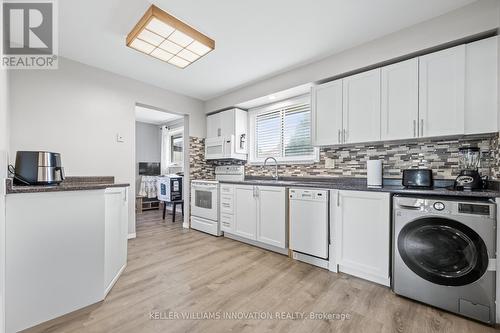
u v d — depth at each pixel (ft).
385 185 7.93
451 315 5.10
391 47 7.14
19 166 5.38
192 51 7.57
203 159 14.21
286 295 5.91
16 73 7.75
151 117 18.85
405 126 6.84
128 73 10.22
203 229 12.12
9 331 4.28
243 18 6.50
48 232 4.75
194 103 13.75
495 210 4.77
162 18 5.96
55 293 4.82
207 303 5.55
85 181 8.88
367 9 6.09
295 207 8.21
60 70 8.68
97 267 5.48
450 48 6.16
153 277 6.88
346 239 7.02
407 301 5.65
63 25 6.84
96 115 9.59
